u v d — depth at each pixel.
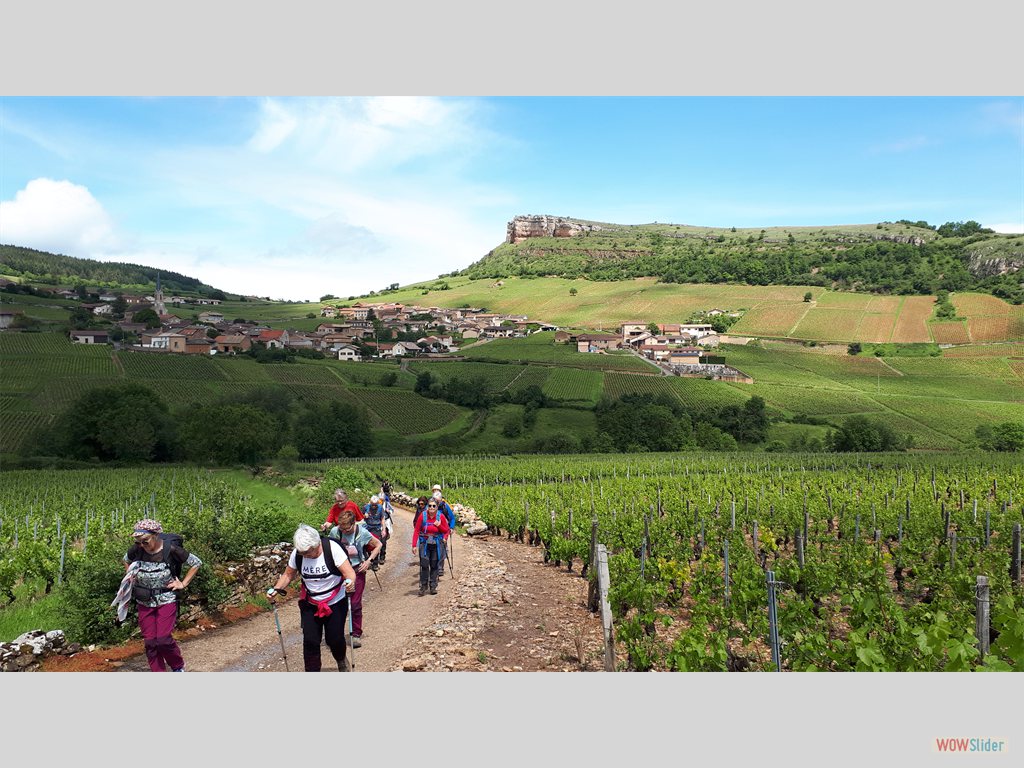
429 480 51.19
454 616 11.22
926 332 148.00
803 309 175.50
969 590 12.74
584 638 10.46
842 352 142.62
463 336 182.25
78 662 9.16
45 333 130.00
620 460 65.56
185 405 92.75
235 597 12.25
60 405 89.25
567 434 88.44
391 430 94.31
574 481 43.16
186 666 9.05
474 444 87.38
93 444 70.62
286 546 14.41
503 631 10.62
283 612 12.14
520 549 21.41
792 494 28.92
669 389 114.38
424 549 13.03
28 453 70.62
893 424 95.81
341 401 103.62
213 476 49.00
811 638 8.97
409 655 9.23
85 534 20.31
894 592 15.78
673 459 66.00
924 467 48.91
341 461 71.00
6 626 11.57
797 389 114.06
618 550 18.91
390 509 15.28
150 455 70.88
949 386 114.25
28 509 29.33
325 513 21.56
